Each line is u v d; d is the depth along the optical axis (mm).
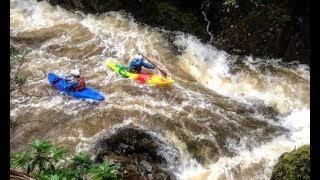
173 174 5594
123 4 9406
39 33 9133
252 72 8125
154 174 5355
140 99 7035
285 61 8273
